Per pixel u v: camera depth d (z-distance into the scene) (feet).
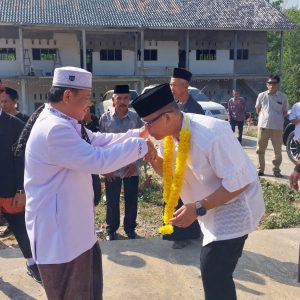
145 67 107.14
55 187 9.08
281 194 25.84
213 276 9.58
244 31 112.37
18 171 12.96
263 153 31.45
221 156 8.91
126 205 18.53
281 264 15.43
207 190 9.43
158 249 16.70
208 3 111.55
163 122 9.11
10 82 100.63
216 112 56.54
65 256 9.16
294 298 13.25
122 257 16.01
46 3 99.96
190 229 16.34
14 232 13.76
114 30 98.63
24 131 10.91
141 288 13.85
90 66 105.29
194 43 109.19
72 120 9.23
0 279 14.38
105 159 8.86
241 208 9.47
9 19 92.17
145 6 105.60
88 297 9.74
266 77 110.52
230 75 108.78
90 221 9.62
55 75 9.22
